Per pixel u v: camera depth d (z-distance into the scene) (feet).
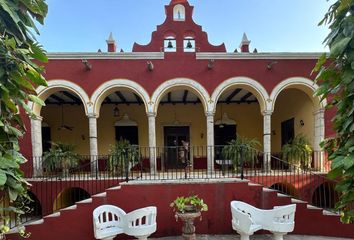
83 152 43.50
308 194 27.91
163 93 32.37
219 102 45.09
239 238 20.30
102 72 31.89
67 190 32.09
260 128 45.19
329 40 7.56
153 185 21.43
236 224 17.92
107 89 31.81
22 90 7.89
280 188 31.35
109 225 18.29
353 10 7.30
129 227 17.72
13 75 7.23
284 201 21.31
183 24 35.99
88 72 31.78
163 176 27.63
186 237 17.94
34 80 7.99
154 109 31.94
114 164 28.30
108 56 31.86
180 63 32.37
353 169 7.22
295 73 32.48
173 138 44.70
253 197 21.62
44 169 30.48
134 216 17.69
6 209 7.50
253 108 45.32
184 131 44.86
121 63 32.07
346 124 7.50
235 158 29.35
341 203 7.94
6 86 7.18
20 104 7.56
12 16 6.65
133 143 44.34
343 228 20.48
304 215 21.07
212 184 21.67
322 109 31.53
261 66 32.48
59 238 19.76
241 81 32.27
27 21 7.59
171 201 21.42
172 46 36.19
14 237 18.47
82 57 31.73
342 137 8.14
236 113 45.21
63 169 29.84
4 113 7.30
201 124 44.62
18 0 7.32
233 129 45.27
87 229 20.13
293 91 38.75
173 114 44.68
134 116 44.42
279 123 44.37
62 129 43.75
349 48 6.97
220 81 32.35
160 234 21.09
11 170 7.26
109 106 44.34
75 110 44.06
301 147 31.78
